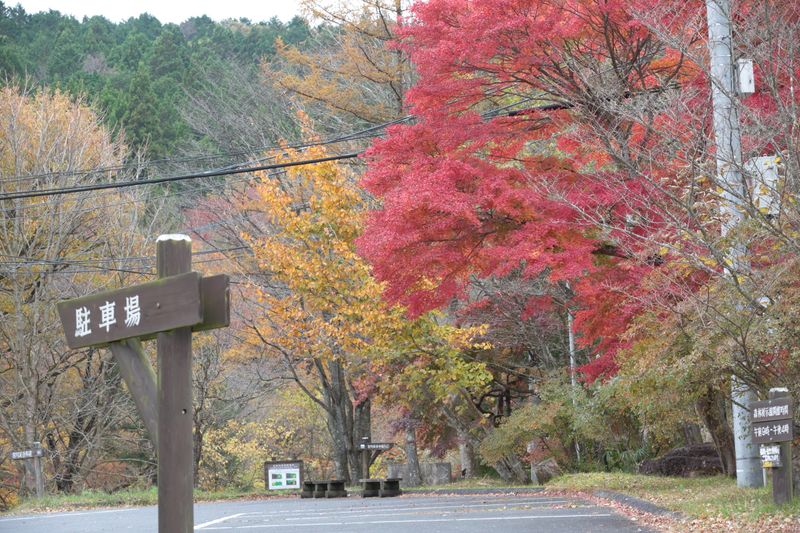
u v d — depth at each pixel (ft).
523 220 50.80
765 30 42.04
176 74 193.36
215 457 123.13
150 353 82.17
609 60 57.52
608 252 52.42
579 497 58.44
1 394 96.12
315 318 86.84
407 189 48.21
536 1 49.70
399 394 90.02
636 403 53.16
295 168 84.58
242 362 108.06
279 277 85.87
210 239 113.70
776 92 37.37
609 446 85.30
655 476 69.87
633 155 48.47
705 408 57.98
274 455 131.44
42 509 72.74
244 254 107.04
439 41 51.19
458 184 50.65
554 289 82.69
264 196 85.15
